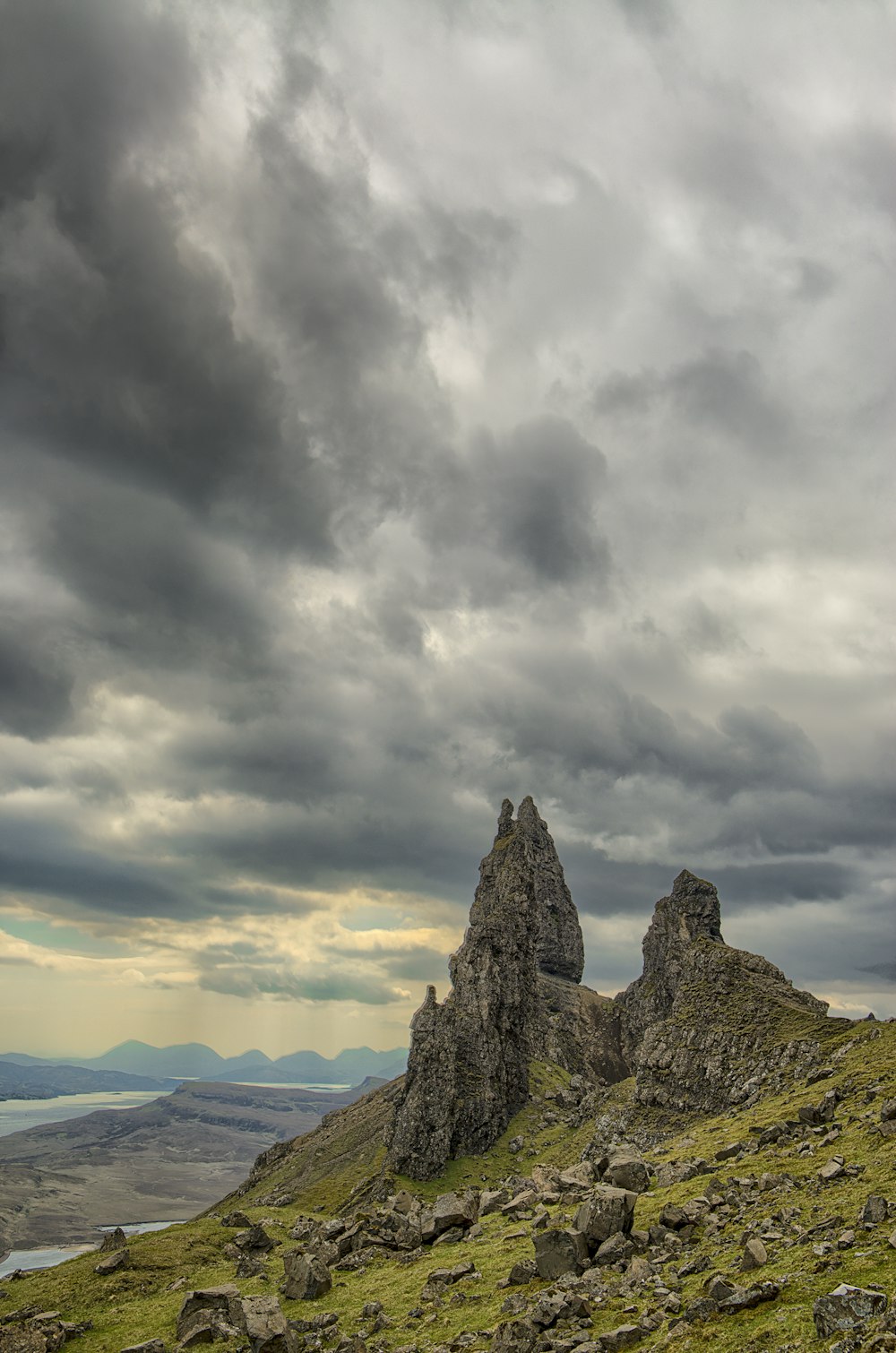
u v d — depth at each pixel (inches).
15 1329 4136.3
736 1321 2422.5
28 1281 5177.2
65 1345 4023.1
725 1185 3868.1
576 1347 2598.4
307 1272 4190.5
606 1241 3403.1
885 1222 2755.9
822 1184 3462.1
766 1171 3976.4
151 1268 5113.2
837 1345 2006.6
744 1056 7578.7
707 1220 3464.6
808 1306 2342.5
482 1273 3811.5
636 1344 2534.5
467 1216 4896.7
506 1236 4335.6
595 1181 4977.9
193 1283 4785.9
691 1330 2459.4
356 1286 4220.0
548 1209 4680.1
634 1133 7672.2
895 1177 3287.4
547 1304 2908.5
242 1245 5457.7
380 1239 4968.0
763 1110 5851.4
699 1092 7637.8
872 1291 2151.8
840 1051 6614.2
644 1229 3577.8
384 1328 3442.4
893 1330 1979.6
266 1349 3348.9
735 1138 5231.3
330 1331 3511.3
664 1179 4473.4
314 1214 7544.3
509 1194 5472.4
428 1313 3467.0
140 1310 4384.8
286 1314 3907.5
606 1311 2869.1
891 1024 6756.9
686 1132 6510.8
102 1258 5339.6
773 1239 2979.8
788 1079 6781.5
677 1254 3221.0
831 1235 2824.8
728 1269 2869.1
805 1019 7647.6
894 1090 4682.6
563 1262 3393.2
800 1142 4367.6
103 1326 4217.5
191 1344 3659.0
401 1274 4222.4
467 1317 3289.9
